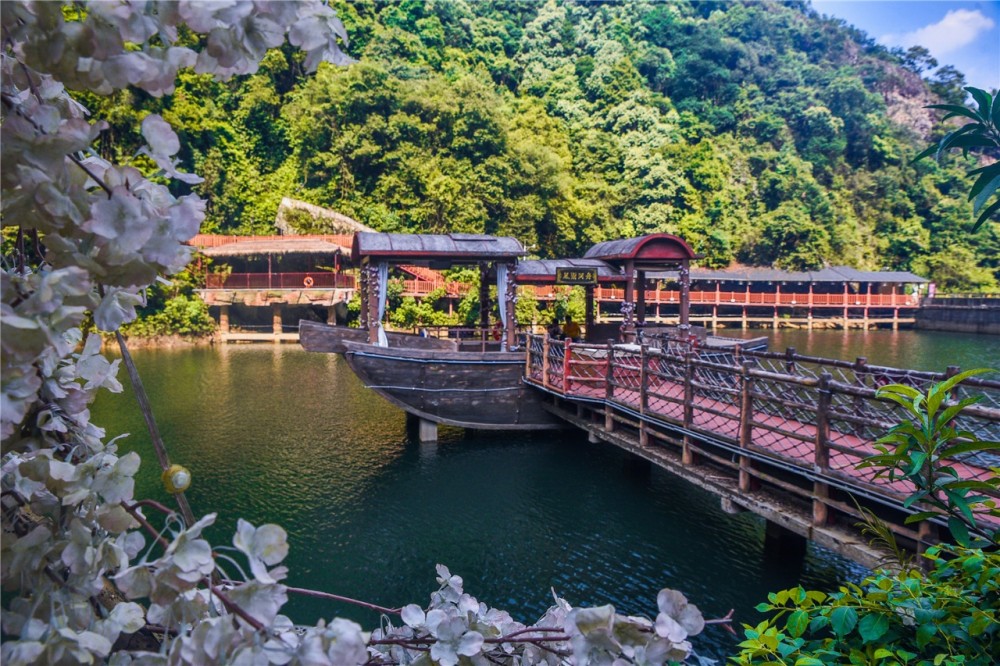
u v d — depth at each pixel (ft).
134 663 2.66
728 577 21.88
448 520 27.40
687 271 48.32
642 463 33.17
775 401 19.31
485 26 194.08
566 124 174.40
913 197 198.18
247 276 96.32
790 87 221.87
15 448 3.02
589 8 225.15
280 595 2.67
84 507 3.01
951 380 6.57
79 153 2.83
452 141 136.98
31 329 2.23
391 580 21.95
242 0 2.47
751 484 21.12
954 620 5.66
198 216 2.70
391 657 4.19
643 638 3.19
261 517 27.40
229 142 130.82
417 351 39.42
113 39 2.40
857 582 21.29
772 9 270.05
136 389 3.34
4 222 2.50
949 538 14.84
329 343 41.68
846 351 87.71
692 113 197.16
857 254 177.17
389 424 44.98
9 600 2.95
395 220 127.13
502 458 36.60
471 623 4.06
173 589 2.65
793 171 186.80
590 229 148.97
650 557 23.61
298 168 136.36
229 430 42.45
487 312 51.29
